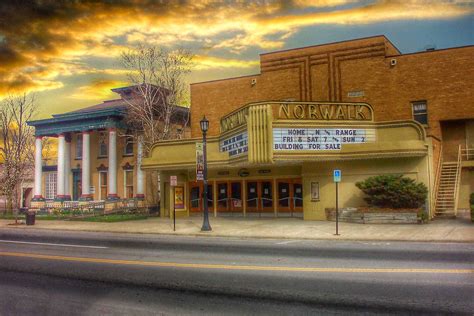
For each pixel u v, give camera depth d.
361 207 23.20
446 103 27.11
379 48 28.81
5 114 34.81
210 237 19.12
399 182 21.72
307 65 30.84
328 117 23.42
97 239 18.78
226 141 26.58
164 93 35.56
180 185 30.86
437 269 10.09
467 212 23.81
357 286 8.59
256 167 28.09
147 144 36.22
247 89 32.94
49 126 42.25
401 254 12.51
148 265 11.48
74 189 43.19
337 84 29.88
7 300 8.26
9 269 11.28
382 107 28.61
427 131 27.30
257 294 8.21
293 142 23.00
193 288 8.80
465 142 27.48
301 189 26.83
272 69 32.09
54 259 12.83
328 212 24.23
